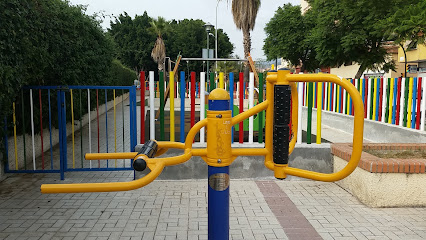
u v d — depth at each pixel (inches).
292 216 164.2
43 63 232.2
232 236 142.6
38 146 295.1
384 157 194.7
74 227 151.9
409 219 159.3
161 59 1684.3
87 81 381.4
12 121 238.1
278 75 79.0
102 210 172.2
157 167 74.2
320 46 645.9
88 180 223.6
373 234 144.3
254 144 235.6
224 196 81.5
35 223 156.3
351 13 542.9
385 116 318.7
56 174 238.1
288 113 79.4
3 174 227.6
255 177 224.8
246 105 687.1
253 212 169.2
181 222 157.0
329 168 226.4
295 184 215.6
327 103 429.4
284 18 880.9
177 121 472.7
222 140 79.6
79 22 313.4
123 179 226.5
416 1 474.0
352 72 1190.9
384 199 173.3
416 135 265.3
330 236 142.6
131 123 225.9
